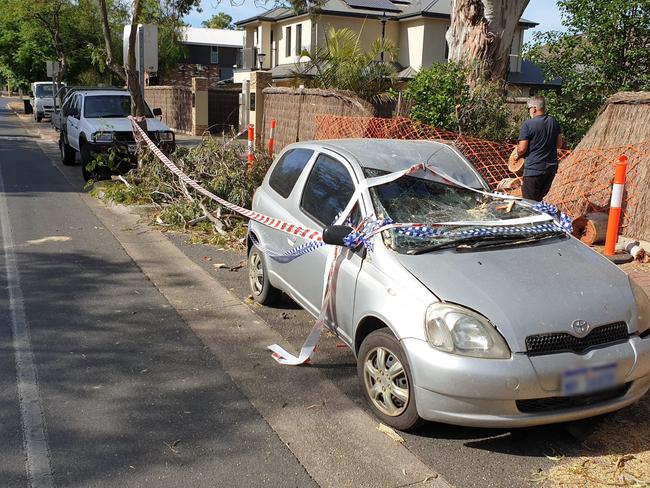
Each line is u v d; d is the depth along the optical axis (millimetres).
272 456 3844
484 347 3660
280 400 4539
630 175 8531
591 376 3707
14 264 7680
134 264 7832
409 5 32406
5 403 4395
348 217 4871
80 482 3547
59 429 4078
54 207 11039
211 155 10641
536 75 31188
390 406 4117
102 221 10109
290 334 5770
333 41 17875
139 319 6031
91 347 5367
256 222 6344
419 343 3803
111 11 30688
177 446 3926
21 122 34219
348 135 12250
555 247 4570
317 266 5047
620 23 12031
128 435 4031
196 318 6102
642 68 12328
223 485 3557
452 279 4020
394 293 4078
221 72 53719
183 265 7848
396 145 5684
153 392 4609
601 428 4172
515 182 9422
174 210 9977
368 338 4246
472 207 5098
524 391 3613
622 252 8055
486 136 11898
